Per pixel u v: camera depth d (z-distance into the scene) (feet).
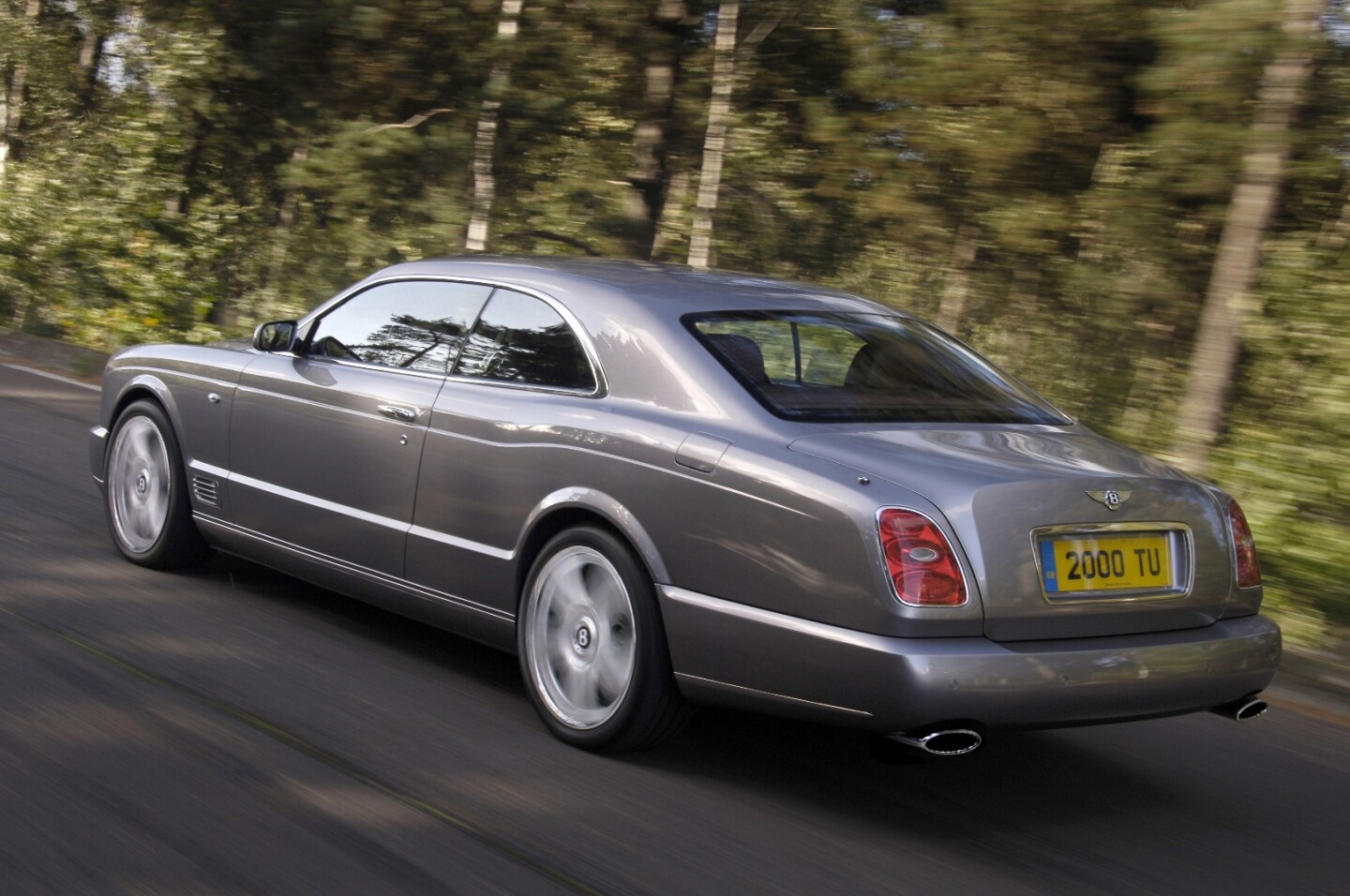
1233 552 13.84
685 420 13.74
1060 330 43.91
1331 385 25.44
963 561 12.03
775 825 12.70
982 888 11.74
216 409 18.97
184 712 14.21
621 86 57.67
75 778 12.27
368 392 16.88
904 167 45.88
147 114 62.03
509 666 17.02
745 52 53.72
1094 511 12.80
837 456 12.69
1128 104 38.78
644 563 13.61
